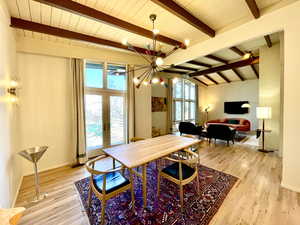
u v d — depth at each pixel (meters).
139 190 2.31
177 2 2.15
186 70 7.00
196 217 1.74
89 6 2.16
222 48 2.91
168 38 3.21
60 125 3.32
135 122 4.44
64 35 2.75
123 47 3.51
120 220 1.71
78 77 3.41
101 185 1.75
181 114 7.68
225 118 7.95
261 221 1.66
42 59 3.08
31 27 2.44
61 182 2.60
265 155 3.89
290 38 2.13
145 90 4.61
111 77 4.15
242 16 2.53
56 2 1.89
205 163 3.37
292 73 2.14
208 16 2.51
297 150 2.15
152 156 2.01
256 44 4.31
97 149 3.92
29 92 2.95
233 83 8.05
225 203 1.97
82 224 1.67
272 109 4.29
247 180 2.56
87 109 3.75
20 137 2.85
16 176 2.34
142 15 2.42
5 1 1.95
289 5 2.12
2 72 1.80
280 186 2.34
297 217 1.70
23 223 1.69
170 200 2.05
